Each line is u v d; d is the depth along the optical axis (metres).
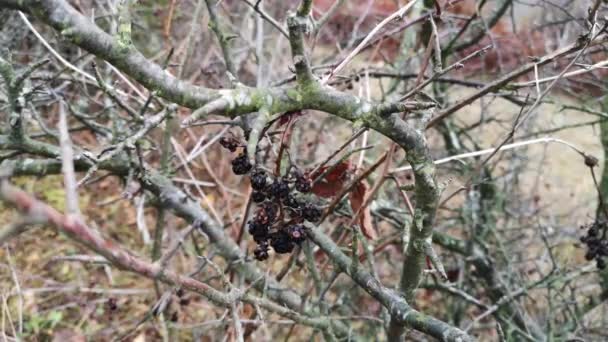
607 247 2.51
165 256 2.06
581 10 3.20
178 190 2.42
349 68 3.42
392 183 3.58
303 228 1.59
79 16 1.19
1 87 2.56
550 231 4.32
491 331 3.95
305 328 3.87
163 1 4.23
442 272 1.53
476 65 4.12
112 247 0.99
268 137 1.81
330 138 4.11
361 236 1.97
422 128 1.65
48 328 3.64
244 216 2.40
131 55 1.22
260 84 2.63
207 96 1.25
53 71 3.53
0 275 3.83
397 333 1.80
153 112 2.77
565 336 3.11
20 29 3.62
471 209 3.45
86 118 2.72
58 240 4.29
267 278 2.18
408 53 3.15
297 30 1.22
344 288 3.44
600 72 3.60
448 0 2.36
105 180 5.12
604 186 3.09
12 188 0.68
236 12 4.60
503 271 3.63
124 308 3.94
